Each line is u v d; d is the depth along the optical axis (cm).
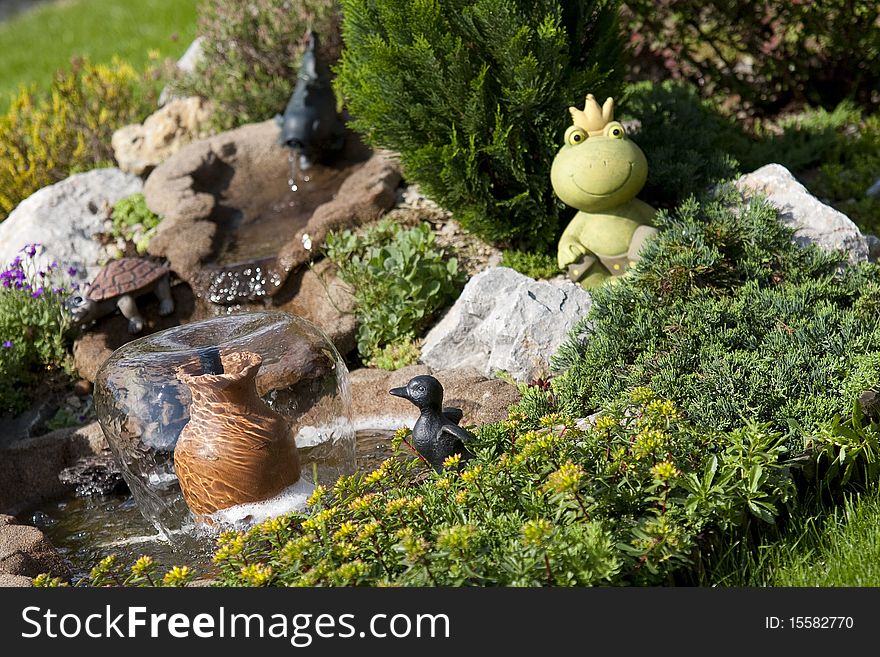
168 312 670
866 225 643
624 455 369
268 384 444
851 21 802
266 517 427
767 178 593
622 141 555
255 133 809
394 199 703
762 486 388
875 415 451
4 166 869
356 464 495
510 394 532
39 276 716
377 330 611
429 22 577
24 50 1717
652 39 827
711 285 522
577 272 582
